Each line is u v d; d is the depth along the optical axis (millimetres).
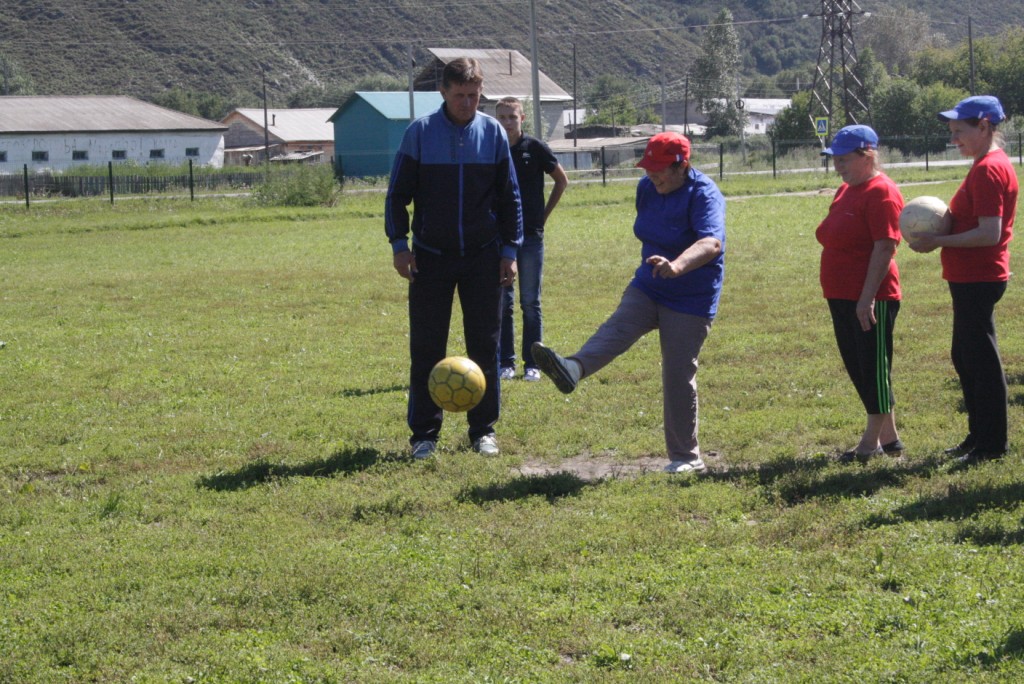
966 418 7453
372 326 12570
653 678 3818
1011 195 6129
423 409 7008
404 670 3977
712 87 126562
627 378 9234
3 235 29172
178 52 154875
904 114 75812
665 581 4656
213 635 4234
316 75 158250
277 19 167500
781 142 66188
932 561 4711
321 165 40219
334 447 7137
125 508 5859
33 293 15891
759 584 4590
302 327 12547
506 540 5199
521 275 9469
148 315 13641
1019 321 11203
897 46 150375
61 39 152000
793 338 10922
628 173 52094
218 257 21797
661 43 180125
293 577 4742
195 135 75812
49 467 6785
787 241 21484
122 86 145750
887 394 6477
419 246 6922
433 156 6777
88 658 4055
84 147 71812
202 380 9547
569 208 35844
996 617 4133
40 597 4605
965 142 6176
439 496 5949
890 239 6242
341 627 4285
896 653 3916
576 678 3848
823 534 5129
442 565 4898
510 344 9492
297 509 5793
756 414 7898
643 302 6418
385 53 165250
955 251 6215
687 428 6465
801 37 197625
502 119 9281
